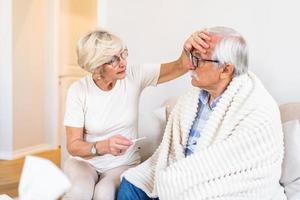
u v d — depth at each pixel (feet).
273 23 8.04
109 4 10.43
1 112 15.65
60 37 17.28
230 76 5.75
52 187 2.83
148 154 7.47
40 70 16.97
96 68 6.35
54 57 17.20
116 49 6.25
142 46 9.94
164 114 7.61
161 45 9.63
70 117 6.61
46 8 16.99
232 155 5.23
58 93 17.38
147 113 7.80
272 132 5.27
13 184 11.89
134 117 6.91
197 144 5.73
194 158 5.38
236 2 8.45
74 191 6.08
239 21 8.45
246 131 5.23
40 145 17.15
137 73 7.03
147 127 7.56
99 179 6.73
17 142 15.89
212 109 5.89
